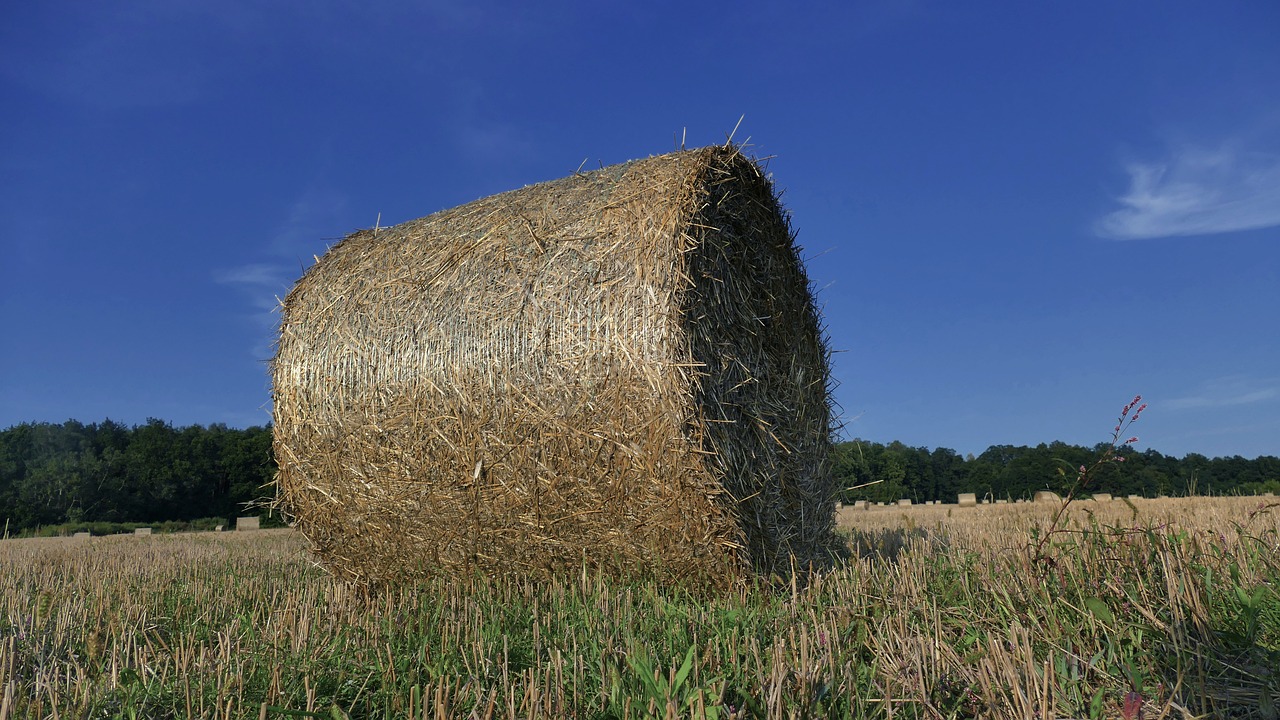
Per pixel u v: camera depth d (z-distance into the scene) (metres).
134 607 5.40
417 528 5.97
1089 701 2.85
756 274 6.48
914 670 3.09
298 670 3.52
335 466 6.22
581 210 5.62
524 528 5.54
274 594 5.80
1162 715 2.51
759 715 2.63
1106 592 3.76
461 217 6.34
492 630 4.16
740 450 5.68
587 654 3.60
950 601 4.32
